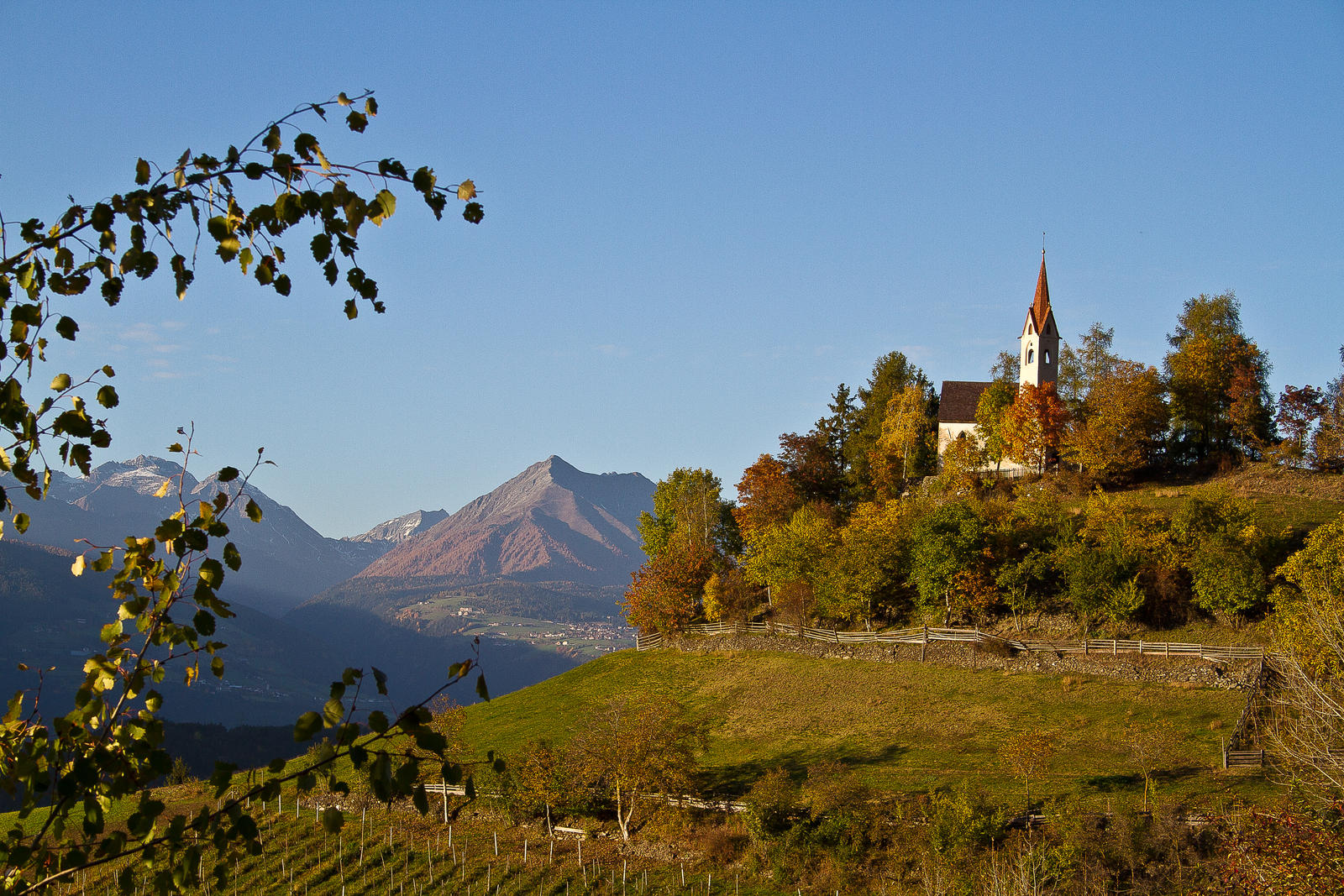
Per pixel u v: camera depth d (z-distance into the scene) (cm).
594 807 5594
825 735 6556
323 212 756
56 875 695
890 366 12606
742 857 4969
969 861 4288
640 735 5575
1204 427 10394
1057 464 10500
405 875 5100
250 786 713
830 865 4688
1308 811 2111
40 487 779
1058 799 4878
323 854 5319
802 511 9594
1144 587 7225
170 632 774
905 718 6631
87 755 725
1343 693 2264
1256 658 6438
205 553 792
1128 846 4153
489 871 5053
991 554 7881
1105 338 11725
